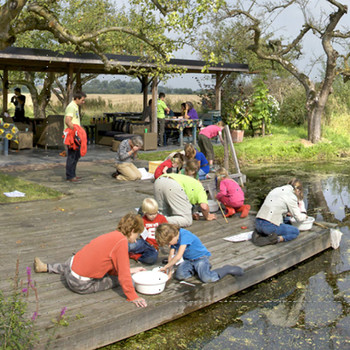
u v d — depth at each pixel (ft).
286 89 73.00
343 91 70.64
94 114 90.58
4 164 37.55
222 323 16.19
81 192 30.53
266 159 51.93
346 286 19.66
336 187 38.40
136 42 49.73
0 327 12.26
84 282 15.35
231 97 69.51
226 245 21.20
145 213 18.92
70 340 13.05
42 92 70.13
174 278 17.43
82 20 39.86
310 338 15.40
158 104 53.67
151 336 15.01
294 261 21.18
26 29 30.91
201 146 37.32
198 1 27.32
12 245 20.03
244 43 67.82
